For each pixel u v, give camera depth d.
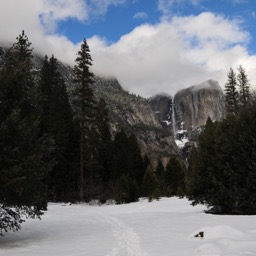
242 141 22.91
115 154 64.44
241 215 21.11
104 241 13.17
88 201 47.69
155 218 21.03
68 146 51.94
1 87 14.27
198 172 25.06
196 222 17.66
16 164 13.49
